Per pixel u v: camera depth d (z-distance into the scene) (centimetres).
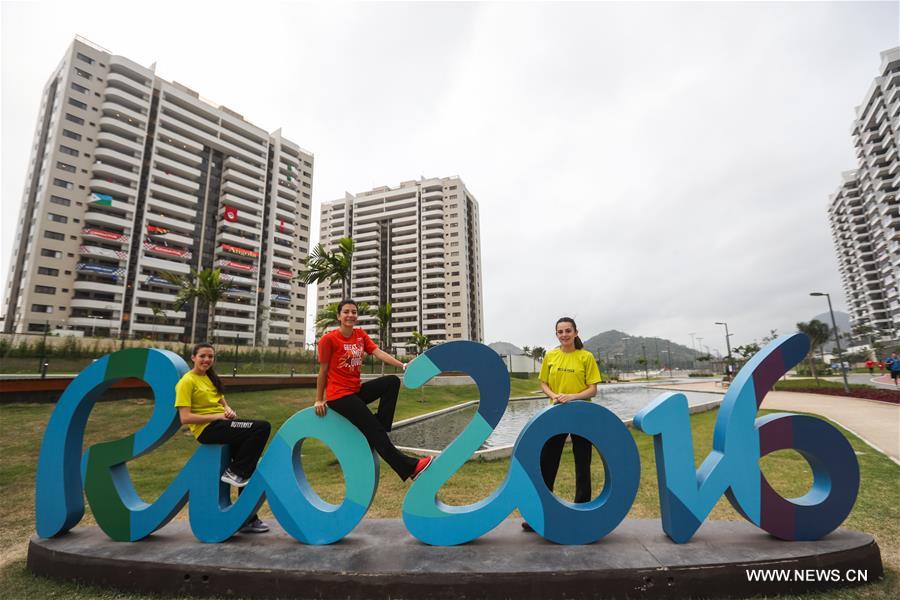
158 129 5184
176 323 5019
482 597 276
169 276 3192
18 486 629
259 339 5731
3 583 318
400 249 7862
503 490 325
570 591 276
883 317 7325
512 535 349
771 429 330
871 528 385
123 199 4709
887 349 4459
